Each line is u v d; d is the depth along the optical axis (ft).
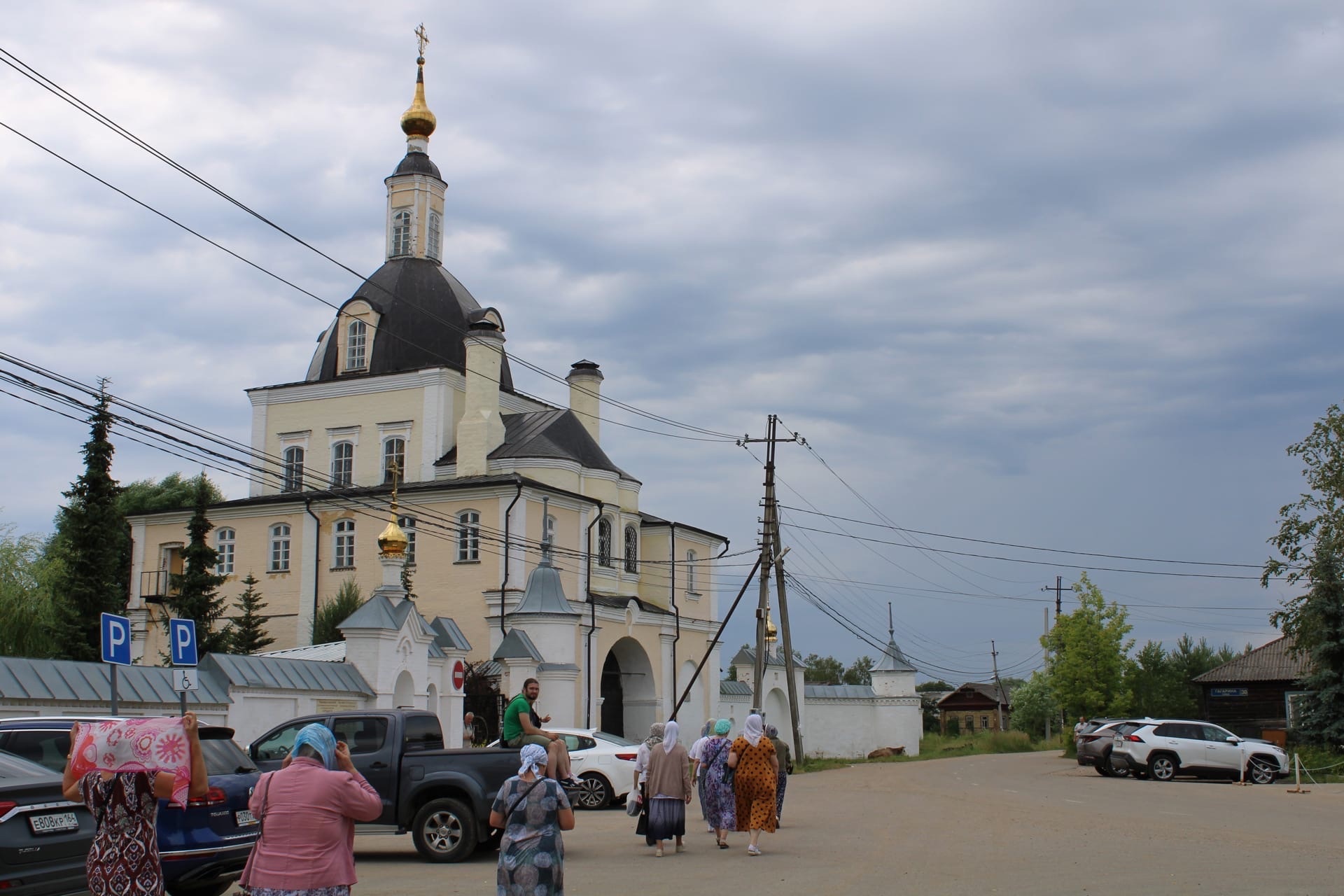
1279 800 94.68
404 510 156.56
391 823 59.00
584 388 191.83
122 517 177.06
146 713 81.46
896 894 44.21
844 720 224.74
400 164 183.32
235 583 166.71
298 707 98.43
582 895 45.27
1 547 160.04
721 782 61.62
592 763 88.33
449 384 170.91
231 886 50.42
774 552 155.22
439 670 122.93
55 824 38.50
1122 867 51.26
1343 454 151.23
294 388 178.09
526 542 152.05
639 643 168.25
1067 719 215.51
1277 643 197.16
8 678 72.02
